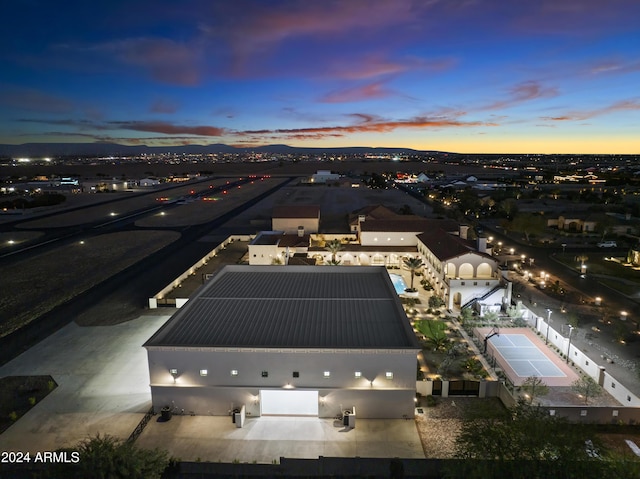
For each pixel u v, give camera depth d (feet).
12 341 162.30
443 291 192.54
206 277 232.53
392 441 104.63
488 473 74.79
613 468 74.79
